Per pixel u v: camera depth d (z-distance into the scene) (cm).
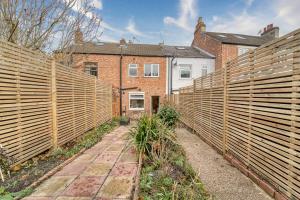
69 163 464
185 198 305
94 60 1603
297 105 291
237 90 494
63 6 722
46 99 506
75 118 688
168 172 399
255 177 404
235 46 1647
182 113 1209
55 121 537
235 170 474
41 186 344
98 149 596
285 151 318
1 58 359
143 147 481
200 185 364
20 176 369
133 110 1655
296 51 295
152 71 1678
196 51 1912
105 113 1170
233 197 349
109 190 331
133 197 307
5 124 366
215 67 1725
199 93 864
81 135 749
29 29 680
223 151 582
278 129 335
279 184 335
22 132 412
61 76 582
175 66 1702
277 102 338
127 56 1642
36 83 463
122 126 1184
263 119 380
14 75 390
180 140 809
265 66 374
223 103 584
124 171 414
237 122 495
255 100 406
